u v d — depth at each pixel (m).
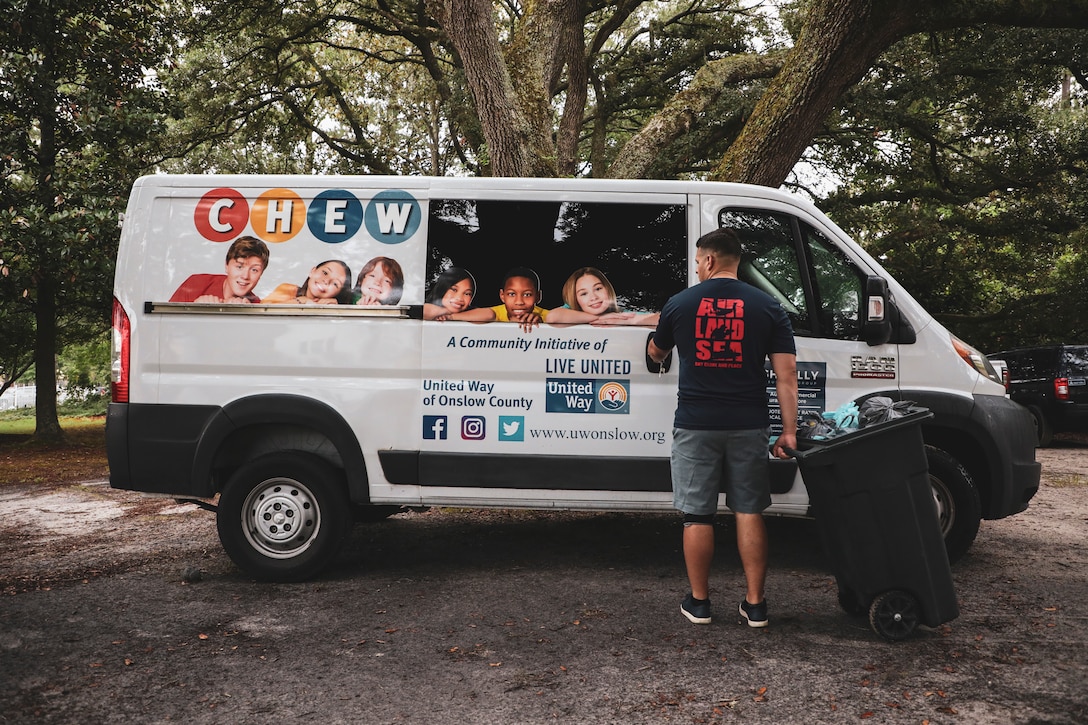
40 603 4.40
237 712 2.97
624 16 15.88
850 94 14.24
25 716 2.94
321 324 4.76
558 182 4.82
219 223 4.83
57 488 9.67
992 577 4.74
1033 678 3.21
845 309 4.77
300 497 4.76
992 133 16.52
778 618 4.00
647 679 3.23
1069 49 13.25
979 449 4.80
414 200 4.82
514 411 4.70
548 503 4.71
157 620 4.07
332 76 20.98
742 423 3.77
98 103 13.93
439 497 4.73
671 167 14.31
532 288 4.73
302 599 4.42
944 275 18.44
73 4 13.31
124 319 4.79
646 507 4.68
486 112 8.60
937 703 2.98
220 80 18.31
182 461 4.71
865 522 3.60
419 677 3.29
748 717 2.88
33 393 41.53
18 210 12.95
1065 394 12.79
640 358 4.68
